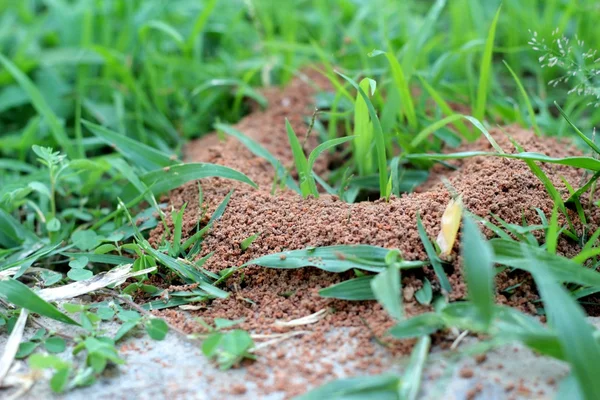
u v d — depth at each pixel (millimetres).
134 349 489
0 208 571
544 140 586
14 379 473
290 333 491
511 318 462
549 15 705
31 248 561
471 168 560
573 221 523
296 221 531
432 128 569
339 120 647
